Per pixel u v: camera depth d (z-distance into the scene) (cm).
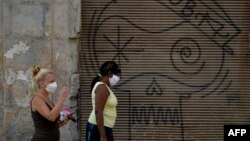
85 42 1083
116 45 1087
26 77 1044
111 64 898
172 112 1091
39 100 840
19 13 1040
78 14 1048
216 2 1088
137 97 1088
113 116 898
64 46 1046
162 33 1089
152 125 1090
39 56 1043
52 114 831
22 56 1042
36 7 1041
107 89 887
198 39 1093
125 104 1087
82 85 1079
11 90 1044
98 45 1084
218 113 1093
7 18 1040
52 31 1044
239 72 1091
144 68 1088
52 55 1044
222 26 1090
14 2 1040
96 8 1082
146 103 1088
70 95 1046
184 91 1091
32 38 1042
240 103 1091
